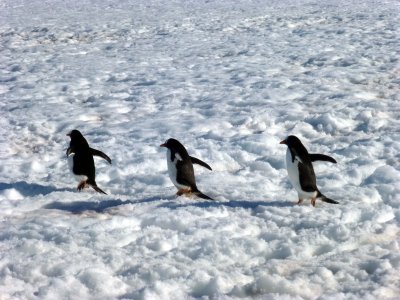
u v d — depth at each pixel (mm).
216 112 13094
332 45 21156
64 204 8820
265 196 9023
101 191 9148
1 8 37500
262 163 10125
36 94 15219
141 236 7895
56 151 11391
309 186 8445
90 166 9219
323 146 10938
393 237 7863
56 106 14000
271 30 26156
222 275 7160
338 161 10195
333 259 7438
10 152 11406
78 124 12734
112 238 7809
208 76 16797
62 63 19656
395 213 8336
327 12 31484
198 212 8391
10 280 7059
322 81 15398
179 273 7199
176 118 12820
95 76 17344
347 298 6816
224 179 9656
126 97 14703
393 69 16391
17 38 25297
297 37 23688
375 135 11398
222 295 6875
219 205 8633
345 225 8016
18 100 14609
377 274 7152
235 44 22594
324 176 9570
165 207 8586
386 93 14055
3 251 7555
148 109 13633
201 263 7387
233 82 15797
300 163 8445
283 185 9477
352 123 12125
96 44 23844
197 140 11328
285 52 20297
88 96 14922
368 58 18219
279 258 7562
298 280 7059
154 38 24906
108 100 14398
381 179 9375
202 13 32875
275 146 10953
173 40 24109
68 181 9805
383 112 12570
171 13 33219
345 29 24797
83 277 7117
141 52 21578
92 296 6930
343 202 8688
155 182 9641
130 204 8711
